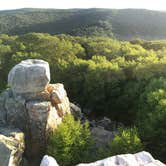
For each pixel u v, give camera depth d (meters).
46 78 40.41
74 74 70.62
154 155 42.31
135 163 15.71
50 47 85.81
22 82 39.78
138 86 60.44
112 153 37.16
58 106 42.56
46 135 39.75
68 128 39.22
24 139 38.69
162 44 103.50
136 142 37.56
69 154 37.47
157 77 61.00
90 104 66.50
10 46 92.38
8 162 33.00
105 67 66.69
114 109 63.88
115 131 51.50
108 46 94.69
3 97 42.16
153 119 42.91
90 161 38.06
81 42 102.25
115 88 64.75
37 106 39.25
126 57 81.75
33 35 96.81
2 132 37.25
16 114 40.12
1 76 75.56
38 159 39.69
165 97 47.66
